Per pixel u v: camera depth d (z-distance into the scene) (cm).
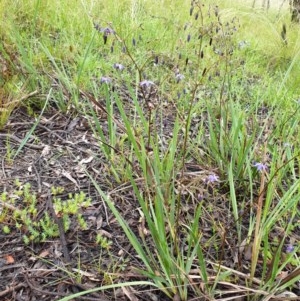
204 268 162
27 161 235
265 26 548
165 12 484
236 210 199
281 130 286
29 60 292
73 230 194
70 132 265
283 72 440
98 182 225
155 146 217
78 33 388
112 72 334
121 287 170
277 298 164
